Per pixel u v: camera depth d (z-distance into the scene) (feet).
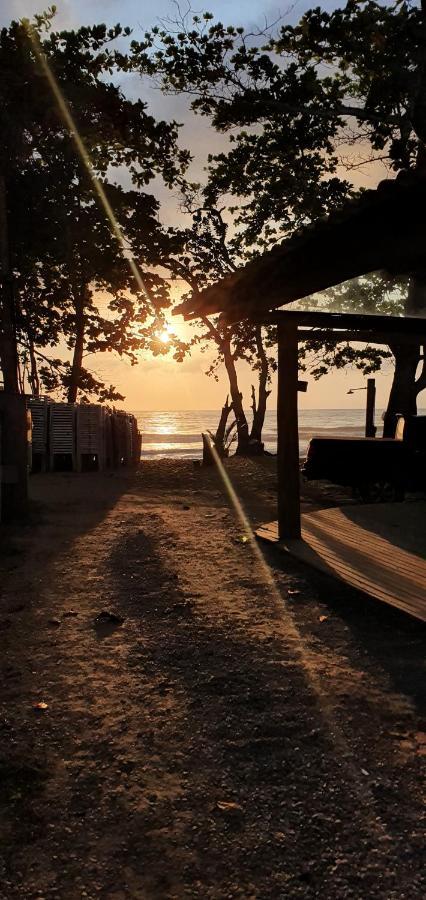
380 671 13.33
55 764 9.70
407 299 20.58
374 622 16.48
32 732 10.69
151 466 62.95
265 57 52.90
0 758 9.82
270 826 8.25
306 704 11.78
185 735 10.62
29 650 14.42
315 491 45.14
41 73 53.01
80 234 65.41
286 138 55.98
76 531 28.12
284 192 62.13
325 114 51.62
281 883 7.23
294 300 21.31
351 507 34.04
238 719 11.18
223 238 76.38
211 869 7.47
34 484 45.39
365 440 40.73
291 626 16.16
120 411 67.67
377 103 49.01
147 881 7.28
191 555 23.77
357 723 11.05
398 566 21.20
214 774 9.47
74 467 55.72
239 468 58.49
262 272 17.99
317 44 51.47
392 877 7.32
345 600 18.35
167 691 12.32
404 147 49.08
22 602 17.94
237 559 23.16
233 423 78.79
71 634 15.44
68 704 11.74
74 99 54.95
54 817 8.41
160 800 8.80
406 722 11.09
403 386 61.57
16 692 12.24
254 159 61.00
